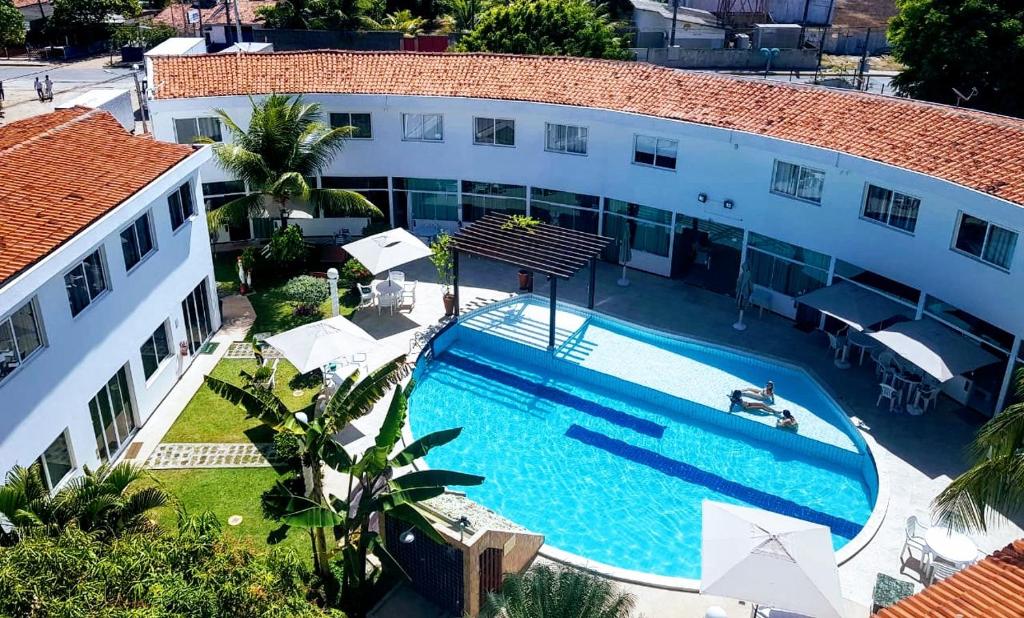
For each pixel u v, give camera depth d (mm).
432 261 36562
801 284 32344
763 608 18609
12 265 19266
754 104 32594
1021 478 15859
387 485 18094
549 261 30312
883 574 19359
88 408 22453
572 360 30281
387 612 19125
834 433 26047
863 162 27547
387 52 39875
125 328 24312
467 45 55000
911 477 23656
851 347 30547
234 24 71688
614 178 36000
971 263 25547
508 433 27062
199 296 30281
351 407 18859
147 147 28484
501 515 22344
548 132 36531
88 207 22938
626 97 34938
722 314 33469
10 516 14602
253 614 11641
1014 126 27250
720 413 27188
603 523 23047
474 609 18516
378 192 39938
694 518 23297
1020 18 45844
